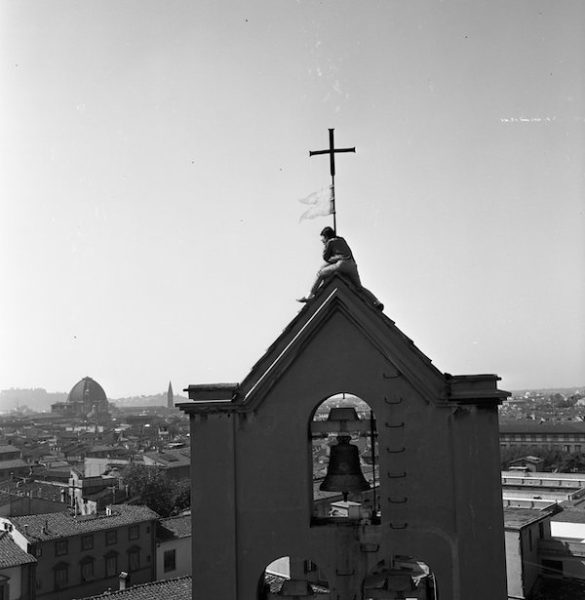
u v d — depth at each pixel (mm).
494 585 10305
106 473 115625
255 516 11000
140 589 43375
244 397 11242
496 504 10438
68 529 59344
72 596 57531
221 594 10812
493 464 10508
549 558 50000
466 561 10398
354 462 11812
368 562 10688
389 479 10750
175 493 91500
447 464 10641
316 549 10828
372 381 10930
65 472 123125
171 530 68375
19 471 136250
